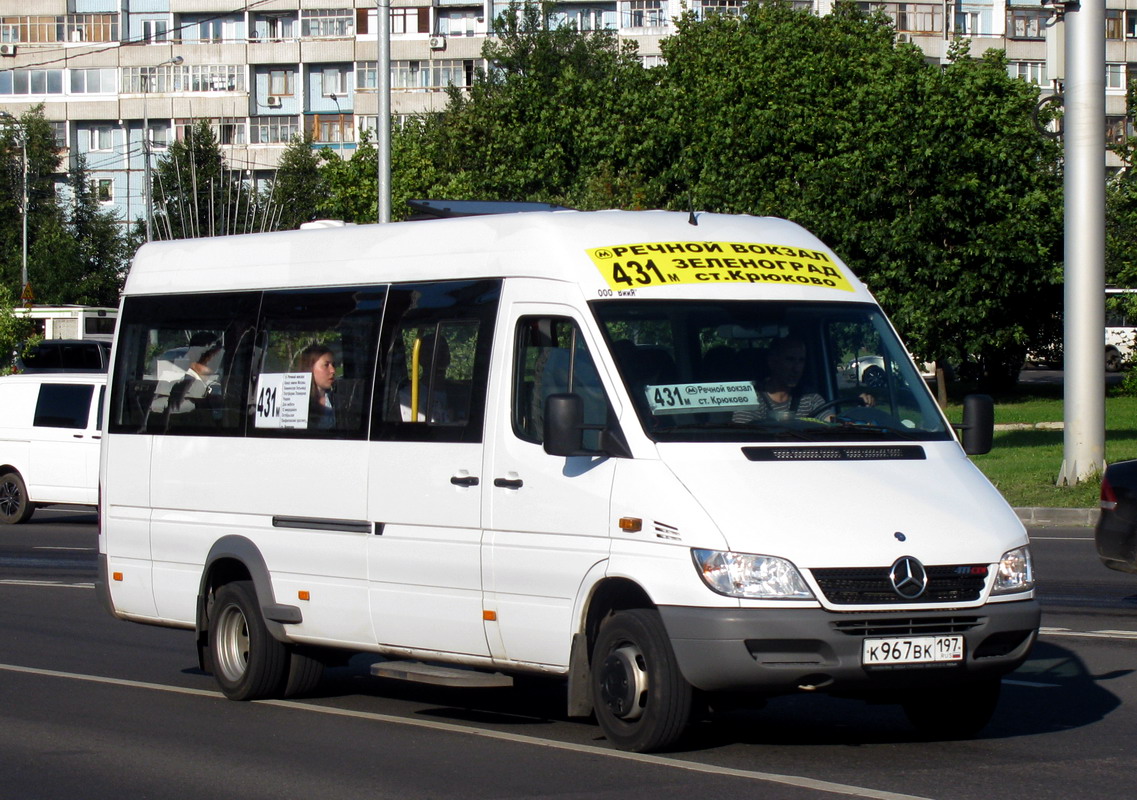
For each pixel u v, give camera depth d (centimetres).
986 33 9000
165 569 1108
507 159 4847
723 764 804
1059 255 4594
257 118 9019
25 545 2264
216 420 1078
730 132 4534
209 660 1082
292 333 1038
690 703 788
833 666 750
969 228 3847
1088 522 2172
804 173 4334
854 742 870
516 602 863
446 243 955
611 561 805
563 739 889
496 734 912
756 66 4669
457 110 6788
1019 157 4012
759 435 825
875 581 758
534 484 855
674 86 4978
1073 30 2264
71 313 5306
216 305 1100
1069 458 2362
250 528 1041
